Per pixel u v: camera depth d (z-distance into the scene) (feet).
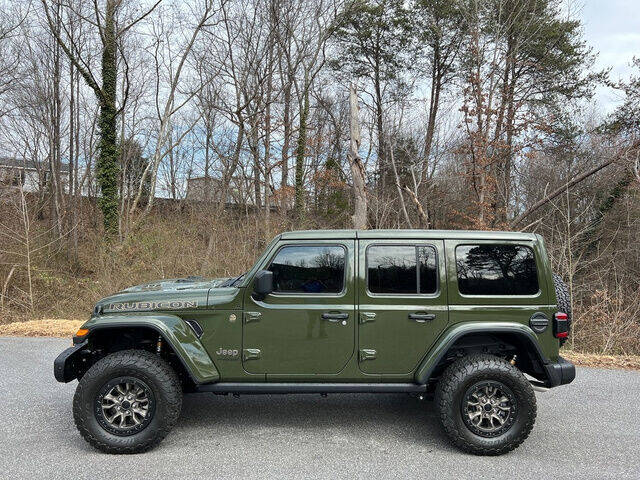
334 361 13.64
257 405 17.02
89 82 57.62
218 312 13.66
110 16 57.67
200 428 14.76
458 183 64.28
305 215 67.05
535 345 13.46
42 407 16.37
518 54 61.82
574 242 46.47
